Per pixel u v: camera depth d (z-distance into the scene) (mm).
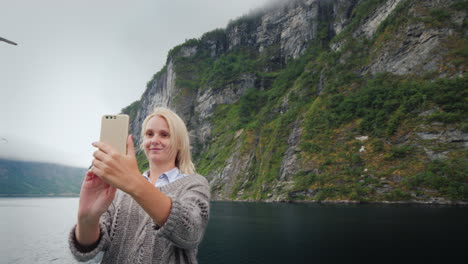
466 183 50312
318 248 22188
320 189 64375
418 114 63531
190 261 1654
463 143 55438
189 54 180625
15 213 76250
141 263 1607
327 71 91062
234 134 113188
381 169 59812
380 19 89625
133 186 1114
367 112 71500
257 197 78250
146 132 2021
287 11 150875
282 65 144250
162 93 187500
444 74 66312
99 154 1100
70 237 1562
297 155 74438
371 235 25828
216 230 32844
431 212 39000
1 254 25844
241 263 19484
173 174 1910
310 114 82188
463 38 68312
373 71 80812
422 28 73688
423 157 57219
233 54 159125
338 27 119375
